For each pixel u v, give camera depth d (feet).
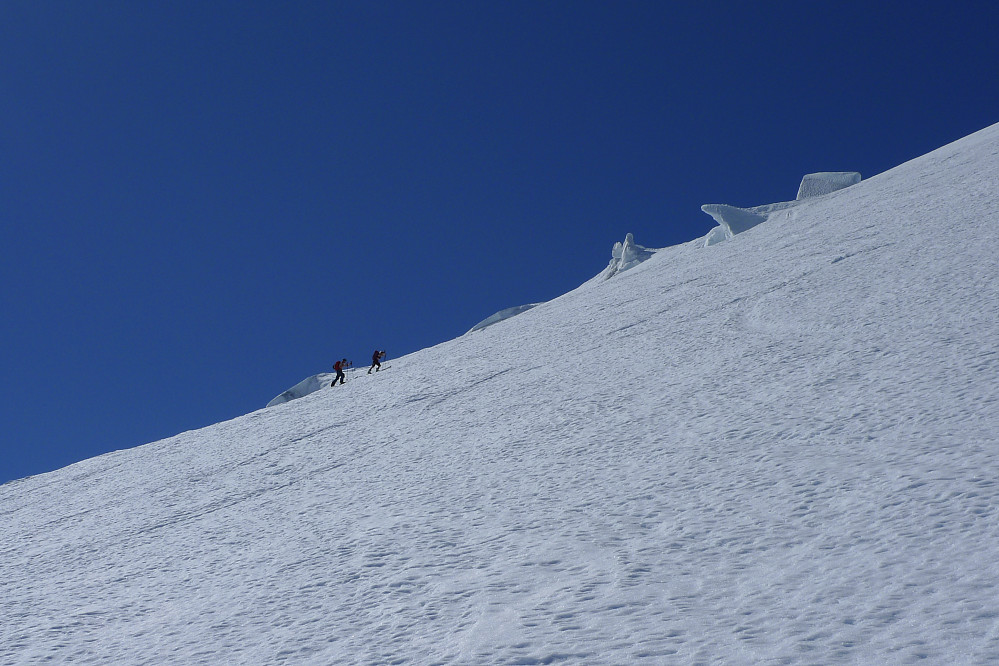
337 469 56.75
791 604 19.54
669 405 49.52
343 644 22.65
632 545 26.81
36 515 67.82
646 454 39.58
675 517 29.01
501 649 19.84
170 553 41.63
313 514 43.37
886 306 59.06
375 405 84.69
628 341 78.48
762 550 23.98
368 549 32.83
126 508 60.90
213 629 26.55
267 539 39.65
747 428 39.58
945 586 18.80
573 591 23.34
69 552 48.11
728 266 112.88
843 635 17.35
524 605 22.89
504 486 39.78
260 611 27.55
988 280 56.65
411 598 25.59
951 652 15.72
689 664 17.21
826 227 116.67
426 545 31.68
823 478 29.50
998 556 19.76
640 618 20.35
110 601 33.50
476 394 74.54
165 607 30.86
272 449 73.20
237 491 57.26
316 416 88.69
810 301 69.77
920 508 24.30
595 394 59.36
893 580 19.76
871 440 32.91
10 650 27.58
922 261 70.59
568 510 32.81
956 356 42.01
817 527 24.84
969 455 28.09
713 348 63.52
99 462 96.68
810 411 39.70
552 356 83.87
